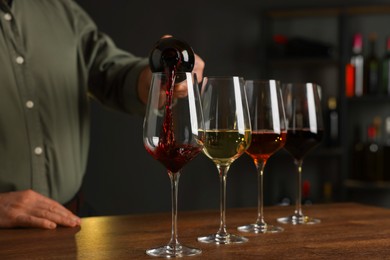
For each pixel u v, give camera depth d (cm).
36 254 115
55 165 214
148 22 434
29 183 209
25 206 150
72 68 225
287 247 123
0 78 205
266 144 138
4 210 148
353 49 434
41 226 143
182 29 437
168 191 436
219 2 441
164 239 130
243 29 443
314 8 411
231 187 441
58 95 218
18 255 114
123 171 431
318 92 157
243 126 123
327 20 440
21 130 208
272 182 444
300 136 154
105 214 429
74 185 223
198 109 114
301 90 155
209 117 124
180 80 112
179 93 120
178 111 112
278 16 433
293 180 445
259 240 129
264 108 139
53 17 224
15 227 145
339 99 411
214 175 441
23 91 209
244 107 124
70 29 228
